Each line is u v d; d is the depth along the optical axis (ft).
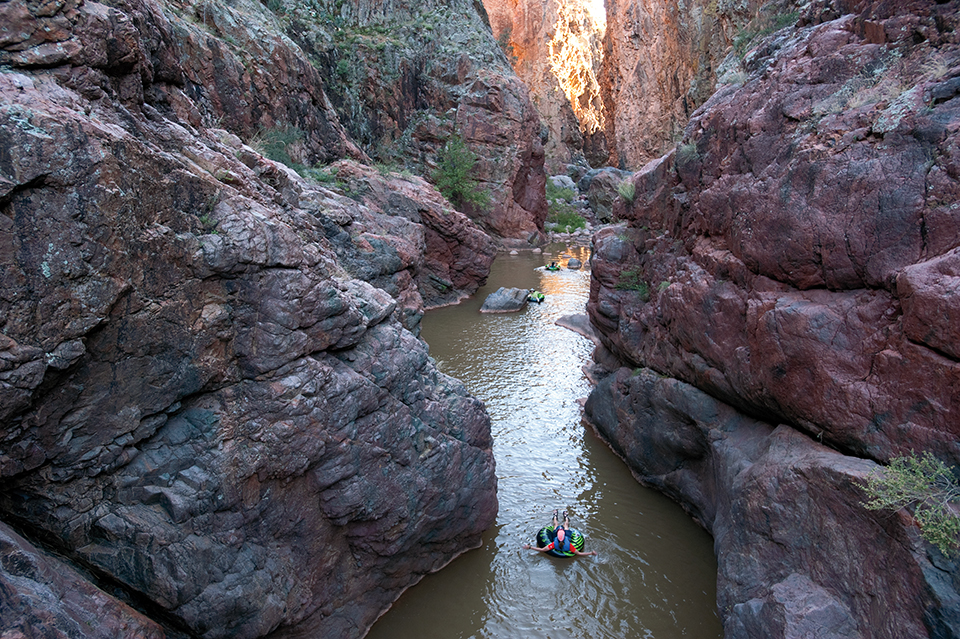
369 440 26.27
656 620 29.91
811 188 26.55
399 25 147.64
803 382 25.99
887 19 27.48
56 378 17.26
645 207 46.50
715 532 31.01
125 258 18.39
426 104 146.92
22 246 16.03
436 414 30.25
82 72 19.34
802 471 24.35
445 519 31.07
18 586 15.51
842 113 27.02
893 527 20.24
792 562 24.14
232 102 82.33
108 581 19.61
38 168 16.06
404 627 29.14
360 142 135.95
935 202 22.17
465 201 144.05
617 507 39.27
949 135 22.40
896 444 21.98
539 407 54.54
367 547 27.66
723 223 33.35
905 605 19.26
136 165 18.70
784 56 32.50
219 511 21.68
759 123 31.35
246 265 21.98
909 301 21.52
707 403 34.65
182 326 20.49
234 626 21.84
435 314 85.05
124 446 19.65
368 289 29.60
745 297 30.53
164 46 26.76
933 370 20.77
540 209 163.73
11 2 17.60
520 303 87.66
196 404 21.83
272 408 22.94
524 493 40.88
